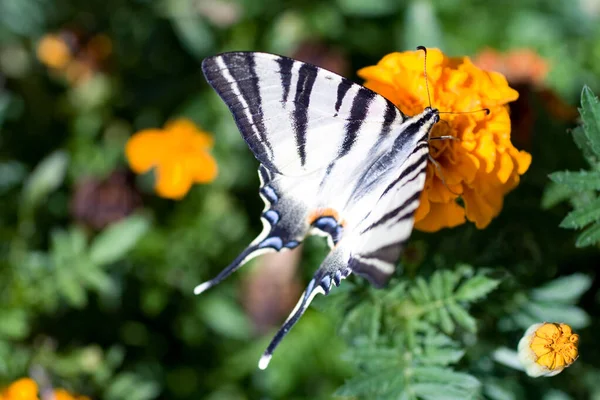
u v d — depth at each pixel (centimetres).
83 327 47
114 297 48
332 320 46
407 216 37
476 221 39
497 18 51
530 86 46
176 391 48
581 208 39
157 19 52
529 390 42
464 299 40
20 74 52
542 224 42
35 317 46
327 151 39
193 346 48
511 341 41
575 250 43
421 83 40
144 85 52
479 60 47
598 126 39
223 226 49
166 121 52
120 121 52
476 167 39
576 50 50
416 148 38
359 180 39
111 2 53
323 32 51
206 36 52
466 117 40
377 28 51
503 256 42
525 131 43
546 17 51
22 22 52
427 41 48
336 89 38
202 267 49
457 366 41
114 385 45
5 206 49
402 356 40
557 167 42
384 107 38
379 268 37
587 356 43
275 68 38
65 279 45
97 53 51
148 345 48
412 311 41
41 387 44
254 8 51
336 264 38
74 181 50
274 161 39
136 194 49
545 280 42
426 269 41
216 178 50
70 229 49
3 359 45
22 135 51
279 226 39
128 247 46
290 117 38
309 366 47
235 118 38
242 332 48
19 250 48
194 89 52
